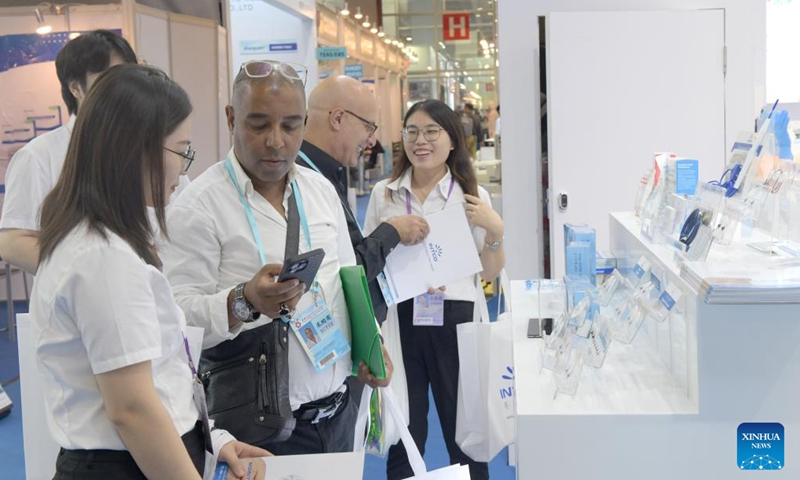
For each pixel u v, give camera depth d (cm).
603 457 171
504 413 275
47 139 246
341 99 243
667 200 221
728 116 484
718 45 479
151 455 133
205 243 192
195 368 162
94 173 134
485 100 2434
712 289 153
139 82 139
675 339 189
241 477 164
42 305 136
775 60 483
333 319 200
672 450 169
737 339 165
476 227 291
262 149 187
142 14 627
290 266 167
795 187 186
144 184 138
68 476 139
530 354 224
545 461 172
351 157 250
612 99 484
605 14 479
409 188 300
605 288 229
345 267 205
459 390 280
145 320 134
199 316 179
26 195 241
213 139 731
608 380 194
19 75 635
